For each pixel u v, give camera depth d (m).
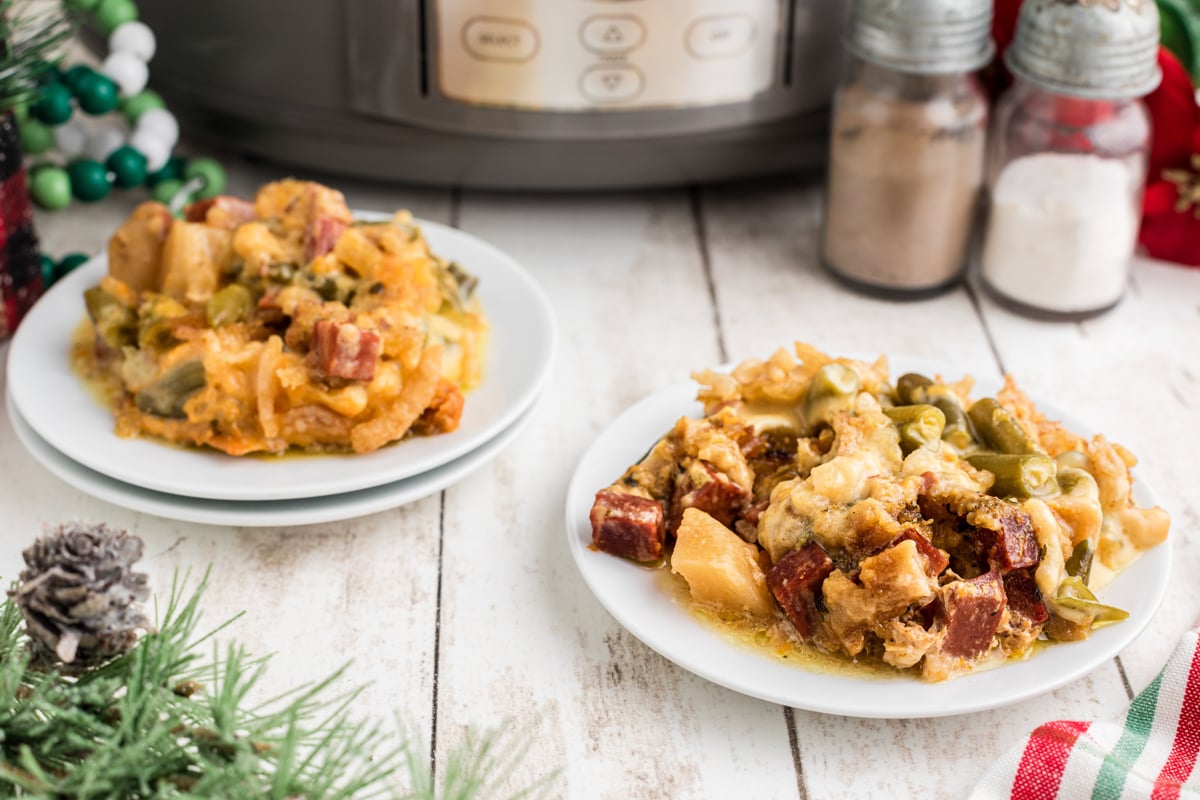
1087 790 0.43
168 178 0.67
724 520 0.50
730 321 0.62
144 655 0.40
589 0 0.60
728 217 0.69
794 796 0.45
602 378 0.59
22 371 0.54
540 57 0.61
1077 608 0.46
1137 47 0.59
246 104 0.64
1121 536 0.49
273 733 0.45
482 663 0.48
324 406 0.52
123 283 0.55
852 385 0.51
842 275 0.64
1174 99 0.63
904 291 0.63
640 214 0.69
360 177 0.68
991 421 0.50
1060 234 0.61
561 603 0.50
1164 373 0.60
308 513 0.50
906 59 0.59
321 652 0.48
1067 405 0.58
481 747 0.44
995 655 0.46
